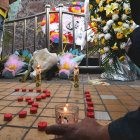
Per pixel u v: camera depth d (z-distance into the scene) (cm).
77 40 687
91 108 148
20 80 339
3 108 157
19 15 773
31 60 362
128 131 48
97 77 394
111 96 206
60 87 269
